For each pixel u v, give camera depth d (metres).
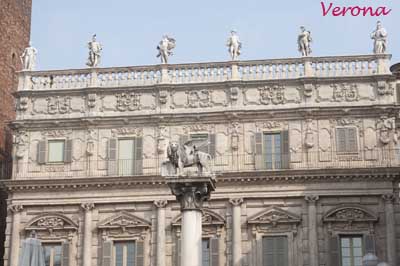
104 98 55.59
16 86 62.09
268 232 51.75
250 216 52.03
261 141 53.50
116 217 52.81
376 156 52.62
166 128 54.44
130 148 54.53
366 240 50.91
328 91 54.06
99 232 52.84
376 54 54.38
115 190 53.25
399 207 51.53
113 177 52.91
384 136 52.84
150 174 53.25
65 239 53.06
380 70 54.06
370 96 53.75
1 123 59.06
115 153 54.38
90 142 54.69
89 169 54.19
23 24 64.62
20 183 53.62
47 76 56.66
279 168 52.91
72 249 52.75
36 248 31.53
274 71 54.94
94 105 55.41
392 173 51.25
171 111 54.56
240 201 52.09
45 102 56.00
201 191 32.25
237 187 52.38
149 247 52.34
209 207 52.47
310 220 51.34
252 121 53.97
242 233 51.81
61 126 55.38
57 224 53.25
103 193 53.28
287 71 54.78
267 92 54.38
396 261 50.25
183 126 54.38
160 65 55.56
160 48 56.03
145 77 55.81
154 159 53.94
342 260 51.06
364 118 53.44
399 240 50.84
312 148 53.03
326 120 53.62
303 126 53.56
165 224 52.38
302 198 51.97
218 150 53.56
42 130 55.56
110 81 55.94
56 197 53.56
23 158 55.03
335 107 53.41
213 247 51.75
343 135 53.16
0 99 59.25
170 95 55.06
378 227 51.22
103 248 52.41
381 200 51.50
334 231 51.31
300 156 53.00
